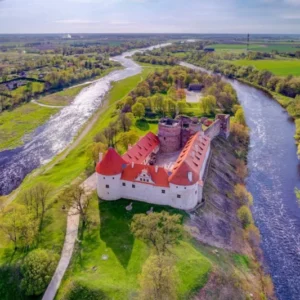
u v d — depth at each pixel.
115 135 175.75
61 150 182.75
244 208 121.62
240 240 108.56
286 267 100.81
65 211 109.62
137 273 83.69
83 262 88.19
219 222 111.12
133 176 111.62
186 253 90.12
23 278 81.44
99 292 77.50
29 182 144.50
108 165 111.50
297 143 185.38
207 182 128.25
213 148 161.25
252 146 185.25
